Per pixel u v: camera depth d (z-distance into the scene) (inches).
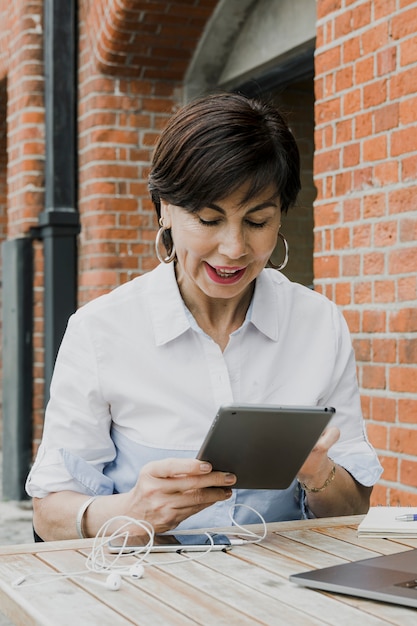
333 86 151.6
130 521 71.2
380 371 142.7
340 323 90.3
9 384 261.6
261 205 72.5
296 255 212.1
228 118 70.5
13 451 257.8
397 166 137.7
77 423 83.0
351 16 146.7
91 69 241.1
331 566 62.6
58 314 248.7
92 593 58.4
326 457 77.6
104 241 239.9
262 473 71.1
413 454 136.7
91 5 238.4
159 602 56.5
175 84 244.2
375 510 79.0
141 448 83.4
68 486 81.9
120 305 84.2
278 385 86.4
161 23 225.9
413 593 55.8
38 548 69.7
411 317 135.9
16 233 264.8
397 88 137.1
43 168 257.3
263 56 218.7
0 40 282.8
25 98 255.9
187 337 83.6
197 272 76.6
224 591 58.6
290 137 73.7
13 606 57.8
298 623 52.5
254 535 72.2
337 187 151.1
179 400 83.3
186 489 70.3
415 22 133.1
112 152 240.4
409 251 135.7
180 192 71.8
